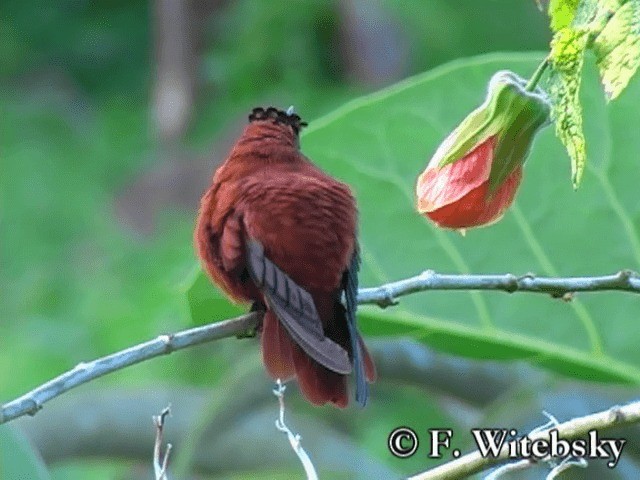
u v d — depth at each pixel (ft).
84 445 38.37
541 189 28.35
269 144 23.84
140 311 70.64
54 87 106.93
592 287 21.36
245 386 34.94
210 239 23.26
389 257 28.63
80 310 75.25
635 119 27.78
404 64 86.12
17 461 24.72
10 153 98.58
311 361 21.90
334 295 22.48
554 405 26.91
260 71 88.74
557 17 18.74
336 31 87.81
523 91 19.81
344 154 28.66
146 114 101.09
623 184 28.09
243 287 22.89
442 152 20.07
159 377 53.11
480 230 28.43
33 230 88.58
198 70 95.66
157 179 89.25
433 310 27.89
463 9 85.05
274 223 22.45
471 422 33.65
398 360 31.17
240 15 89.92
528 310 27.84
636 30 18.07
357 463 37.06
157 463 20.58
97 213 89.76
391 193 28.58
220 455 35.42
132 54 108.88
